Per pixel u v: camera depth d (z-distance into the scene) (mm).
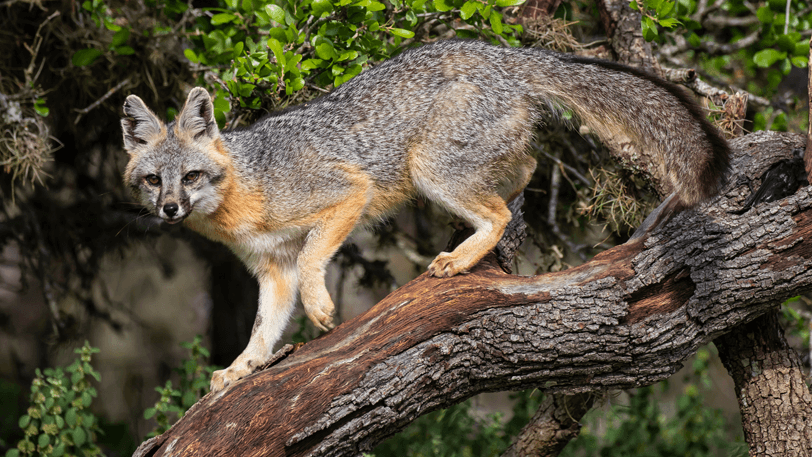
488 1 8961
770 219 7254
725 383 20594
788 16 10461
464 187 8070
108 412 22953
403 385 6805
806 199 7207
